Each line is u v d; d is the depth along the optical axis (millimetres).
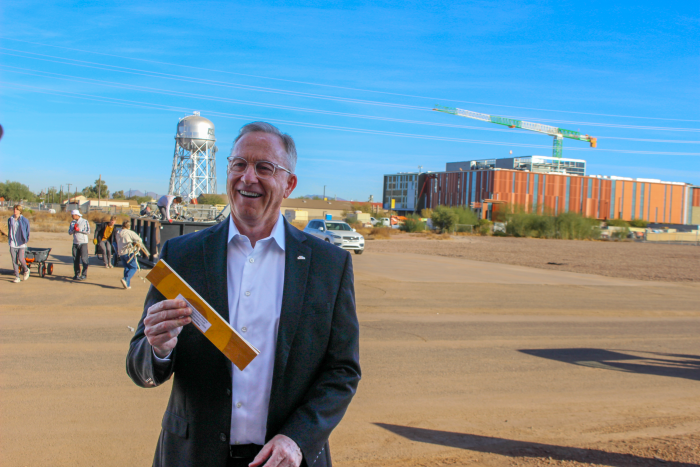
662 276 21203
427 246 36312
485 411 5094
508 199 114625
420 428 4578
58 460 3652
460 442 4289
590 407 5340
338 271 1980
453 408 5145
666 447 4246
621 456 4051
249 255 1929
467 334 8734
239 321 1873
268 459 1667
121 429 4230
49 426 4219
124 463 3650
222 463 1784
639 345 8594
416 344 7824
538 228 65125
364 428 4535
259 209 1947
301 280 1900
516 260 26656
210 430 1790
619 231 66938
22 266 11688
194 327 1814
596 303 13094
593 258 30578
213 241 1959
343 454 3990
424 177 134625
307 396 1854
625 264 26812
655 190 130250
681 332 9969
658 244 59000
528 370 6707
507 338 8609
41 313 8586
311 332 1871
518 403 5387
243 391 1834
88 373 5617
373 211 101688
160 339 1649
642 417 5062
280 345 1828
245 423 1830
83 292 10625
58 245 20906
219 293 1871
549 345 8242
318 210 100562
